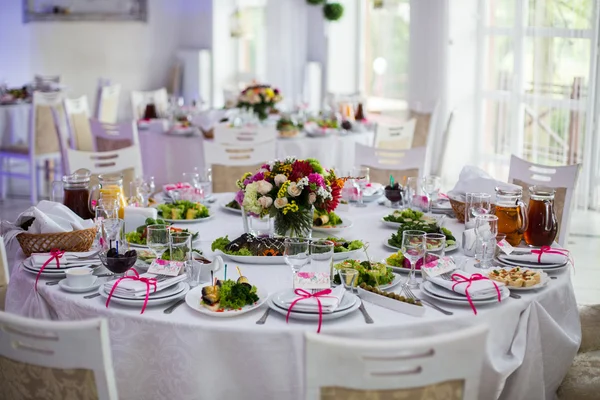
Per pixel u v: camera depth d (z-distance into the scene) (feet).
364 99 25.27
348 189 11.77
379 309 7.41
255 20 34.01
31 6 32.24
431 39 25.58
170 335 7.08
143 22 33.14
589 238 18.53
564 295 8.38
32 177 22.61
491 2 23.80
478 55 24.43
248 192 9.15
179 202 10.90
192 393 7.09
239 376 7.01
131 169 13.94
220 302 7.25
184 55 33.24
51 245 8.91
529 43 22.27
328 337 5.52
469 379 5.76
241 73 34.14
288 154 18.43
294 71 32.86
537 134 22.30
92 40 32.58
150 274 7.99
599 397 8.08
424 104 26.17
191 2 33.32
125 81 33.22
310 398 5.67
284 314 7.17
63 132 20.95
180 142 19.17
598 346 9.15
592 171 20.71
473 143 25.09
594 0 19.97
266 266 8.75
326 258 7.47
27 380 6.30
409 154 14.23
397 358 5.58
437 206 11.40
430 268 7.89
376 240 9.80
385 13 28.76
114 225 8.19
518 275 8.06
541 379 7.91
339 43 31.27
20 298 8.57
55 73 32.60
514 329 7.68
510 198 9.32
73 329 5.86
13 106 24.04
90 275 7.89
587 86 20.49
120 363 7.36
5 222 9.04
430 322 7.07
